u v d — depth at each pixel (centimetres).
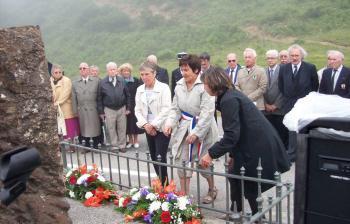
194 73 437
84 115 796
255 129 359
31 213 313
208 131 450
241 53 2705
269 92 706
